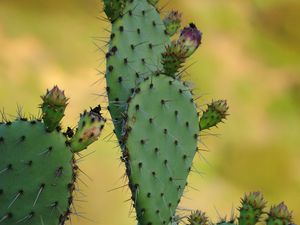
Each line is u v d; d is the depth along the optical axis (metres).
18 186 6.30
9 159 6.30
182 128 7.19
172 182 7.12
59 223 6.39
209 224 7.22
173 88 7.14
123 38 7.42
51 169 6.33
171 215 7.13
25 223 6.32
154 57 7.54
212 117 7.48
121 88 7.37
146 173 6.96
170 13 8.02
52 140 6.34
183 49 7.12
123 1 7.52
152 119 7.01
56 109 6.29
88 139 6.46
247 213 6.98
